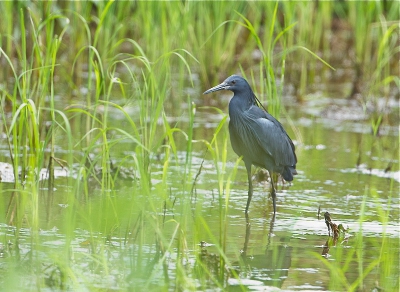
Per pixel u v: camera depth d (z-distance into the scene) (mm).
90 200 10492
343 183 13078
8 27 16781
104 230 9852
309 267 8773
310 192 12500
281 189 12688
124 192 11875
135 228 9961
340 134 17125
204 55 20047
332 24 26531
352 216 11125
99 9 17750
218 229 10227
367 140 16562
